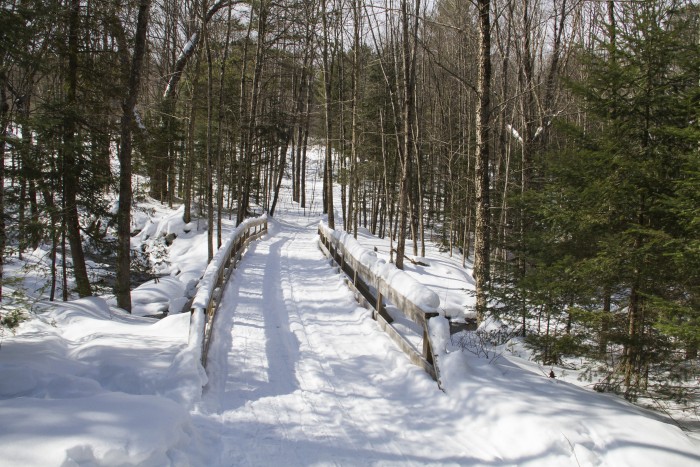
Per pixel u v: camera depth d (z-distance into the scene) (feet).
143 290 46.24
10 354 17.04
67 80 32.58
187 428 11.54
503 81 47.01
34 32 23.07
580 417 12.48
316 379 16.61
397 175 96.22
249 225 56.24
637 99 17.75
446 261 70.18
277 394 15.31
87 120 32.73
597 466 10.86
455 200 80.84
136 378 15.10
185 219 79.46
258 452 11.59
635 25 18.42
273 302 27.96
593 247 19.99
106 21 32.40
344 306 26.89
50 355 17.25
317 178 182.50
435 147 85.61
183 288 50.75
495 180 57.72
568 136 20.81
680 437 11.80
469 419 13.48
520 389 14.35
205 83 75.92
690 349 16.25
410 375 16.53
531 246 24.03
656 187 17.30
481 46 28.22
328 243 47.91
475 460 11.59
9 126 26.17
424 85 82.89
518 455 11.62
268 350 19.58
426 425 13.41
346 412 14.14
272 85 99.14
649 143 18.11
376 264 23.99
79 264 34.32
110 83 34.50
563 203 20.31
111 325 24.58
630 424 12.18
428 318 16.71
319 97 97.66
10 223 26.94
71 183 30.58
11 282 21.66
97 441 9.03
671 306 14.83
